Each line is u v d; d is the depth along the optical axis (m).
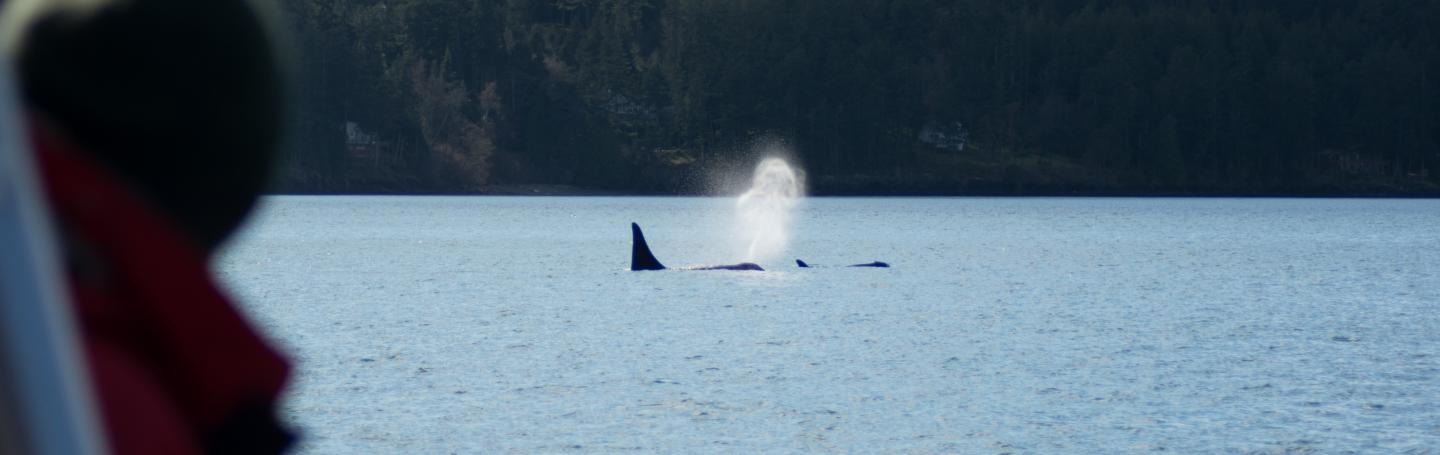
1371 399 85.94
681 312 143.38
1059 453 68.75
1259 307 158.38
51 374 4.75
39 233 4.74
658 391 87.19
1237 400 85.50
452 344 113.50
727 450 68.62
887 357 106.31
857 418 78.00
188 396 5.73
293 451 6.39
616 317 137.25
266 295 166.38
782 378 93.56
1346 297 174.50
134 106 5.89
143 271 5.59
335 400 83.31
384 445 69.69
